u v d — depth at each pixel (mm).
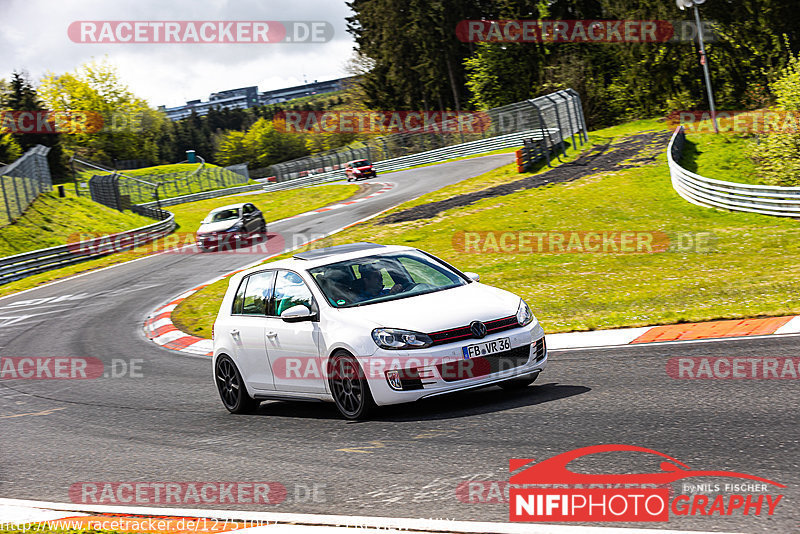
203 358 18172
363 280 10648
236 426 10984
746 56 74125
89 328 25906
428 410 10023
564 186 44469
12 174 58656
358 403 9789
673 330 13836
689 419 8156
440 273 11117
